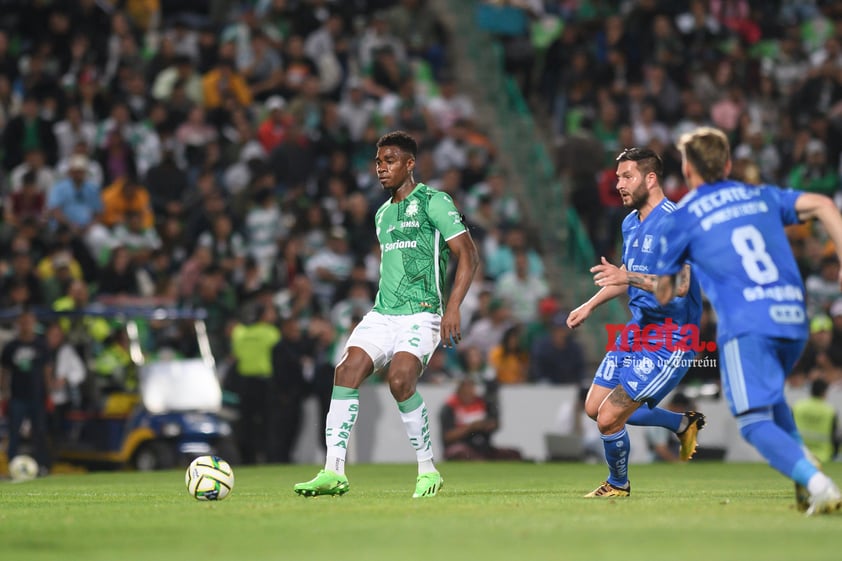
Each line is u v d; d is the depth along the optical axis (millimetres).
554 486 40250
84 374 63844
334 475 32438
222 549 20297
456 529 22734
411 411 32062
